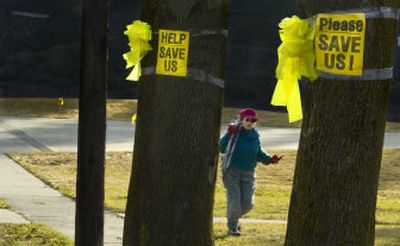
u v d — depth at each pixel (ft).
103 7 63.77
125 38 533.14
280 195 166.91
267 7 549.54
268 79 528.22
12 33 540.52
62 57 524.93
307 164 48.19
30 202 131.13
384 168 208.03
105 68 64.54
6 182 159.74
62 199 137.39
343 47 47.09
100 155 65.26
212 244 63.05
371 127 47.34
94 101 64.39
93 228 65.87
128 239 63.10
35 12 549.54
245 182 107.96
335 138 47.39
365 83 47.01
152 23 61.62
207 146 61.72
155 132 61.46
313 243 47.93
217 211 135.64
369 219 48.08
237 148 106.52
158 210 61.62
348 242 47.52
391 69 48.06
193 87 61.00
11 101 318.04
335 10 47.24
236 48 541.75
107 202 135.95
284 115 332.60
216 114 62.03
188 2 60.59
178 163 61.21
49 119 291.79
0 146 225.35
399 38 476.13
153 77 61.57
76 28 547.49
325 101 47.57
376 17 46.78
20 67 526.57
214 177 62.75
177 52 60.90
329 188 47.57
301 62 48.08
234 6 552.00
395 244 96.84
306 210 48.19
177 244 61.57
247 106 510.17
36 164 193.26
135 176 62.80
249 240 101.60
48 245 90.68
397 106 499.51
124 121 293.84
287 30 48.24
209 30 60.95
